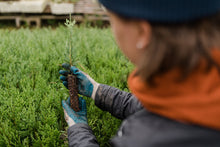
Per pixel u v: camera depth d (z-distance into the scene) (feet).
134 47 1.91
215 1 1.53
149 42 1.71
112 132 4.85
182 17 1.54
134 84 2.06
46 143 4.47
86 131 3.83
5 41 8.85
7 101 5.13
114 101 4.18
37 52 7.78
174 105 1.77
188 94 1.72
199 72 1.71
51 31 11.51
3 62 6.98
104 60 7.52
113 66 7.29
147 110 2.13
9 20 18.37
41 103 5.32
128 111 4.03
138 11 1.63
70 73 4.62
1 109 5.01
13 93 5.55
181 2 1.51
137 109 3.80
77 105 4.32
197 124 1.77
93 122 5.04
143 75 1.79
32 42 8.99
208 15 1.57
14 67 6.74
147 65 1.72
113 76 6.54
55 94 5.48
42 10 17.25
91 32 11.00
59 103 5.27
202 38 1.59
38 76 6.18
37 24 17.34
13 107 4.95
